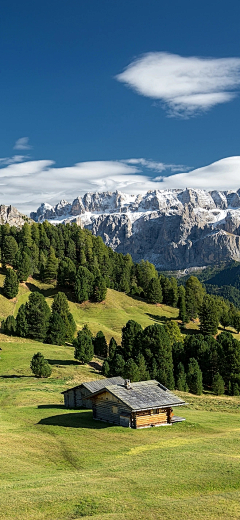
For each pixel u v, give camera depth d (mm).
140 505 25922
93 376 93875
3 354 106188
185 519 23938
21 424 52438
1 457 38156
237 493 28047
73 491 28578
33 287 185125
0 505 26188
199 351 107625
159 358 100938
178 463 34969
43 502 26562
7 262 193500
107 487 29328
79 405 62406
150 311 192125
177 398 54750
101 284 182625
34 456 39469
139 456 38719
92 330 148375
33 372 88938
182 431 50250
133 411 50281
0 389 75438
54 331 127438
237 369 101250
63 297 139125
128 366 83188
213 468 33312
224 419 61719
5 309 152500
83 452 41031
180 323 183125
